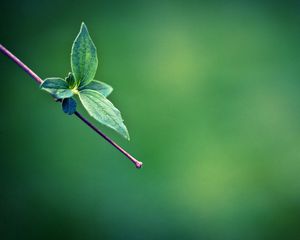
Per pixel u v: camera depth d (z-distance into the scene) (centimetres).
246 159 159
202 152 160
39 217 151
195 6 180
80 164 156
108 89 39
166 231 150
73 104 38
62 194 154
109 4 179
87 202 153
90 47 39
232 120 164
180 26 177
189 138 161
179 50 174
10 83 164
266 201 154
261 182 157
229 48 175
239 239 151
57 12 175
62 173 156
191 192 155
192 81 170
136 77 168
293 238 151
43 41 170
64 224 151
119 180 155
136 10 179
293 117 165
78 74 38
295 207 154
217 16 180
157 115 164
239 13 181
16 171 155
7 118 160
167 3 181
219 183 156
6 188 154
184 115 164
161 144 160
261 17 180
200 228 151
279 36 177
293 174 157
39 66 167
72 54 38
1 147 157
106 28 175
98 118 38
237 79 170
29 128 159
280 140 162
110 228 150
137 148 158
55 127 160
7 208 151
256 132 163
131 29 175
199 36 176
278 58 173
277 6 182
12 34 168
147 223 151
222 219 152
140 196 153
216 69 172
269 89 169
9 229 149
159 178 156
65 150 158
